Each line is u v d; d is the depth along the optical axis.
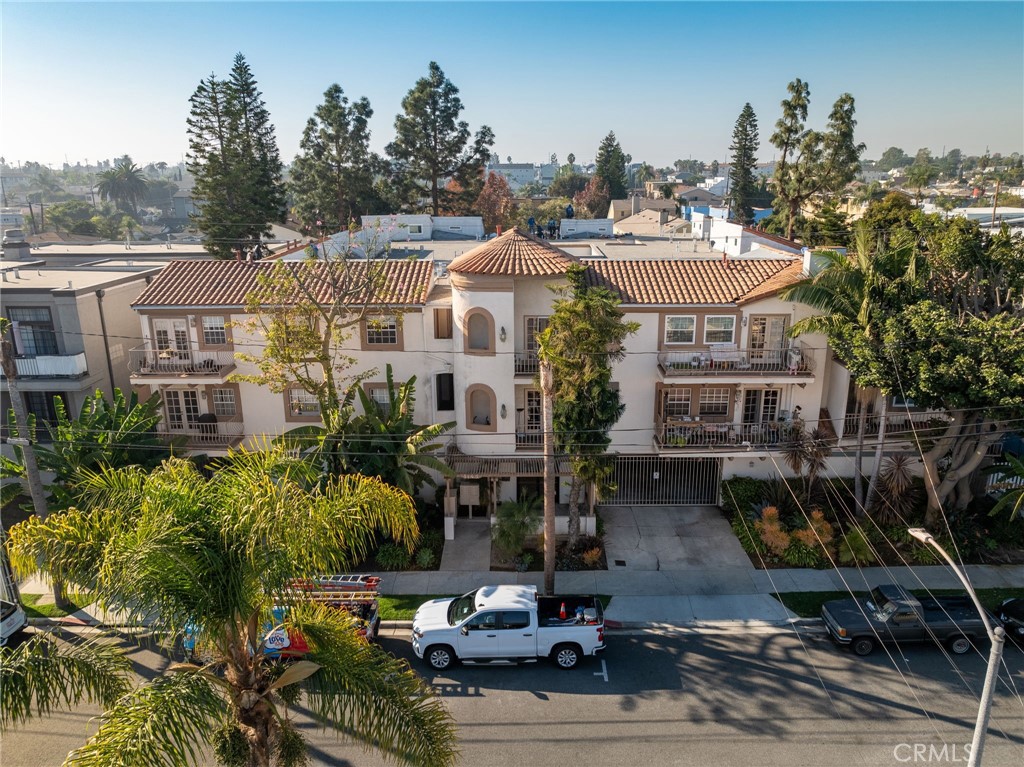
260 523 9.55
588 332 19.97
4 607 19.67
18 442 20.75
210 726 10.02
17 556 10.12
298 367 26.41
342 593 19.39
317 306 23.97
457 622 18.61
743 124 76.75
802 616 20.62
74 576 10.27
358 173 64.75
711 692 17.52
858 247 23.69
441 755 10.28
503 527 23.47
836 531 24.44
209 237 51.38
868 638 18.78
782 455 26.14
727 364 25.20
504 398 25.59
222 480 10.67
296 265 27.94
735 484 26.61
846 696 17.22
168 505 9.70
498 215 85.50
